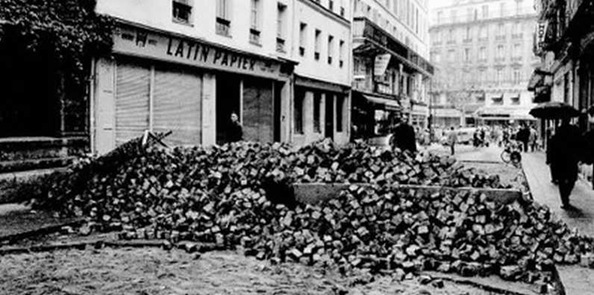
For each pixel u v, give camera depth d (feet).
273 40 81.25
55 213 32.50
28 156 39.24
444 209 27.43
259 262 24.30
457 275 22.40
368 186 29.78
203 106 63.57
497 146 167.02
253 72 74.49
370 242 25.86
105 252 25.75
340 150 34.27
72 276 21.59
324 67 103.35
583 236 25.12
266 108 80.74
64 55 42.06
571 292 18.07
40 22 39.58
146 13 53.01
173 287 20.38
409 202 28.09
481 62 279.49
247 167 33.60
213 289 20.22
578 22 51.29
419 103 182.09
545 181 48.73
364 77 118.52
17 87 40.75
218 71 66.54
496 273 22.66
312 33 97.04
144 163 35.94
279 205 30.32
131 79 51.42
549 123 111.86
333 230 27.17
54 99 42.70
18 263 23.43
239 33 71.26
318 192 30.81
